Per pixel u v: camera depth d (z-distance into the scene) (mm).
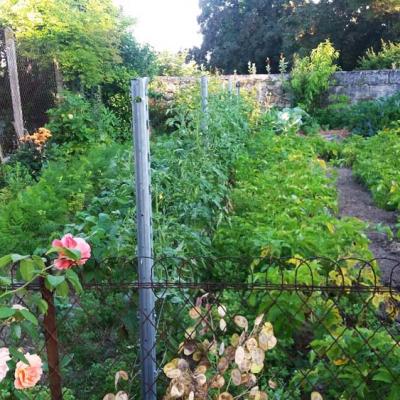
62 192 6082
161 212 3963
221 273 3846
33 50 10922
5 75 10219
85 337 2998
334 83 16500
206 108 6188
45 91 11250
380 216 6930
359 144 11023
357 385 2424
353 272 3576
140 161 2672
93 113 10898
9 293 2066
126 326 2801
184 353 2350
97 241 2705
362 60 20812
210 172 4984
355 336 2645
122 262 2826
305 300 2637
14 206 5320
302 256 3654
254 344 2186
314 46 26141
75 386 2816
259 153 8422
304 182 6426
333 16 25703
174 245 3662
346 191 8414
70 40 11609
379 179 8047
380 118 14164
